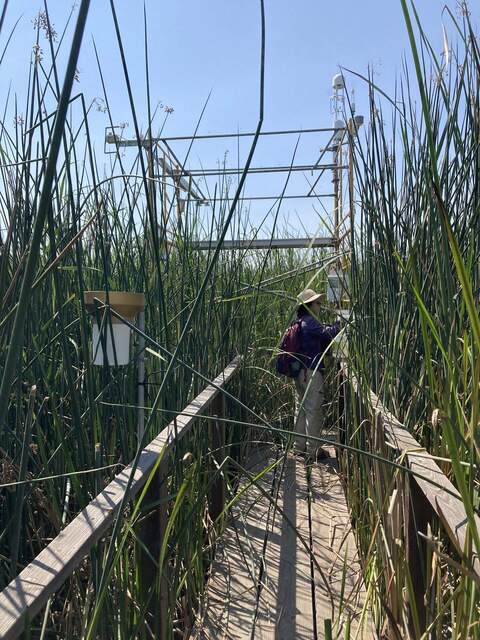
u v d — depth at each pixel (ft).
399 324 5.66
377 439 5.38
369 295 6.77
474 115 4.56
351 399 8.07
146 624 4.55
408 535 4.35
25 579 2.49
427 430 5.24
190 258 9.04
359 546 7.13
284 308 15.37
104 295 4.54
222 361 10.05
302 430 11.55
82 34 2.00
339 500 9.66
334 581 6.98
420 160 5.45
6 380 2.20
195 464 6.25
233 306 10.55
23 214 4.82
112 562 3.13
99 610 3.00
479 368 2.75
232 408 10.59
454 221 4.86
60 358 6.06
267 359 13.94
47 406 5.56
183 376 6.77
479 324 2.32
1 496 4.89
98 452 4.00
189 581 5.96
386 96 4.09
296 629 6.09
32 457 4.92
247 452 11.53
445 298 4.19
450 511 3.25
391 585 5.05
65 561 2.65
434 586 4.30
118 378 5.41
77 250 4.26
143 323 4.91
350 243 7.34
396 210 5.94
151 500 4.55
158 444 4.76
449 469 4.34
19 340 2.20
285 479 10.59
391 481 5.12
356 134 6.17
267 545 7.99
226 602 6.52
